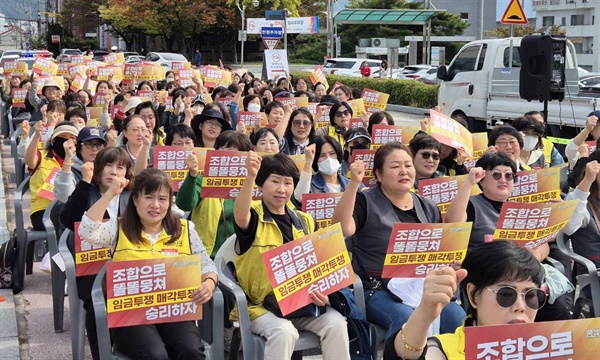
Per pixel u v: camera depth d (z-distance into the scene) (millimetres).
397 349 3088
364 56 48438
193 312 4617
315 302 4664
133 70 20344
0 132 18531
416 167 6785
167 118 13258
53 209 6617
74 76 18453
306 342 4891
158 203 4859
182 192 6285
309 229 5316
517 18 13945
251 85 18719
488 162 5953
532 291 3045
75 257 5270
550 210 5590
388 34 54031
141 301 4508
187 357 4566
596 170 6012
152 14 56812
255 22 37812
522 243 5633
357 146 8172
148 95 15297
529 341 2801
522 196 6559
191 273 4586
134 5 56375
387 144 5484
